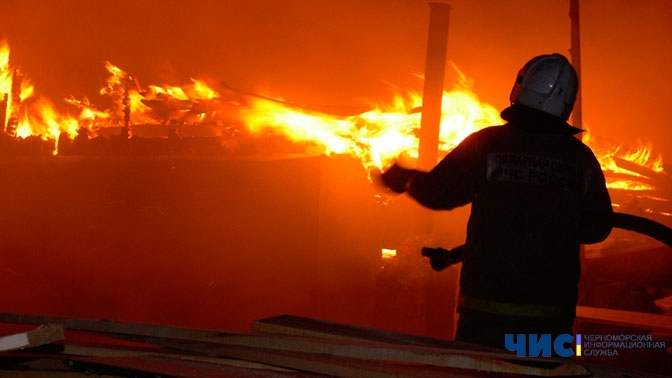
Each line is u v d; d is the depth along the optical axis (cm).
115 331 347
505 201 373
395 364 310
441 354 298
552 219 370
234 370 282
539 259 370
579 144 383
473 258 379
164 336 338
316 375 295
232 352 315
